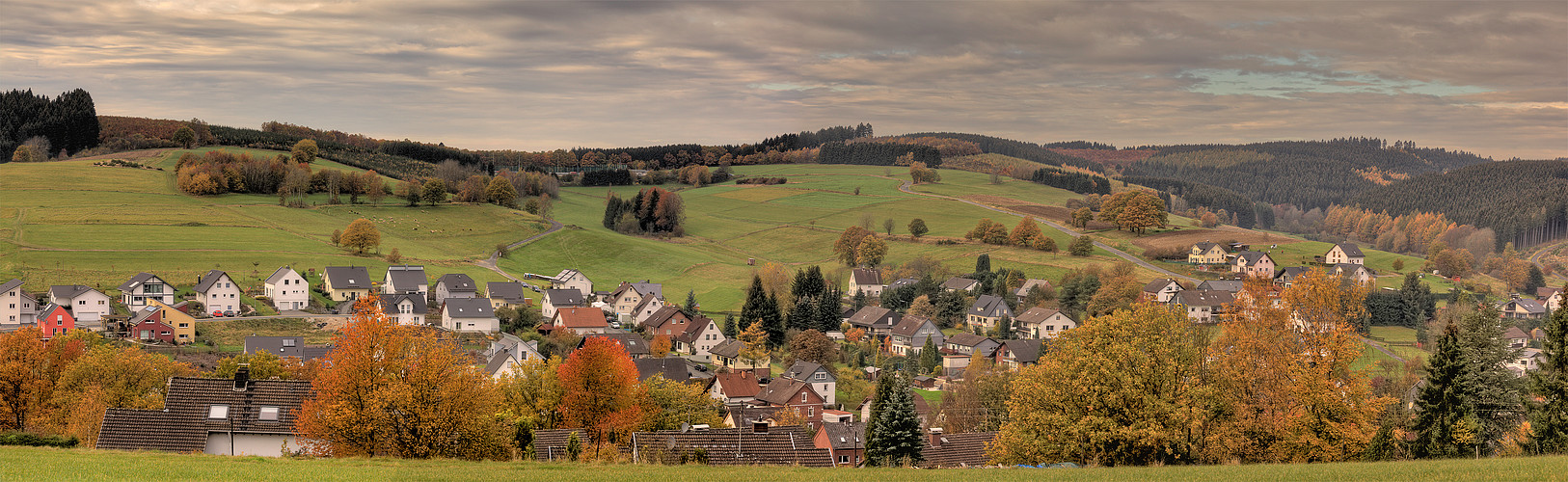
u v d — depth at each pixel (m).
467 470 38.66
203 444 52.34
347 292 177.25
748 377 119.88
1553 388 52.97
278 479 35.19
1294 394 47.56
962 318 188.00
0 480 32.56
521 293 184.50
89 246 190.75
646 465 42.03
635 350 154.62
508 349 123.62
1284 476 36.03
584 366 64.44
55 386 75.62
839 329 177.88
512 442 57.19
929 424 93.88
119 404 73.69
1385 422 51.66
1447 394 50.53
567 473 38.41
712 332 162.00
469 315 161.50
